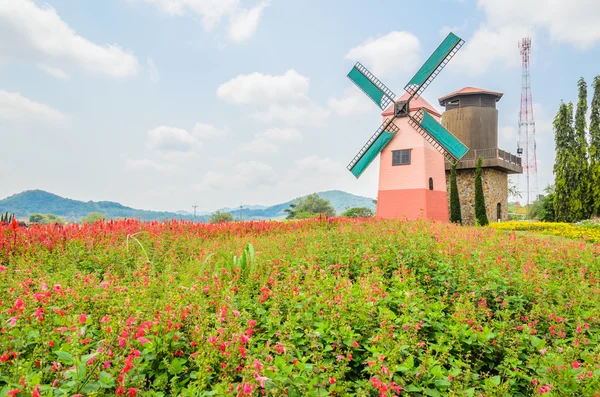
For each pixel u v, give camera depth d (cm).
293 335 469
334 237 1182
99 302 485
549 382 447
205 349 390
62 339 422
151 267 721
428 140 2717
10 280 565
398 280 760
